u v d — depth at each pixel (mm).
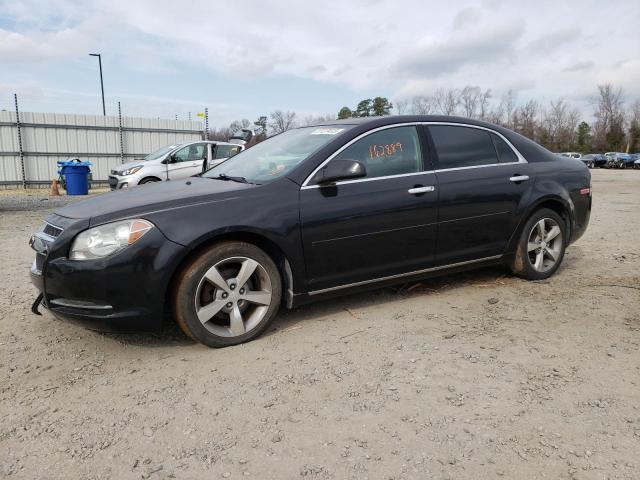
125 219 3311
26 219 10758
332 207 3836
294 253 3715
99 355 3482
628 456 2301
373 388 2945
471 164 4602
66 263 3256
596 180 27000
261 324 3686
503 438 2449
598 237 7828
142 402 2834
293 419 2641
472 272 5414
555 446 2381
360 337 3705
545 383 2980
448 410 2703
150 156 15320
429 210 4258
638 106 78312
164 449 2408
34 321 4137
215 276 3461
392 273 4207
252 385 3006
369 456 2330
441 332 3781
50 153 21219
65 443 2459
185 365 3301
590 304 4383
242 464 2291
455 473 2209
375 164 4125
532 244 4984
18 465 2299
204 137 24641
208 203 3514
